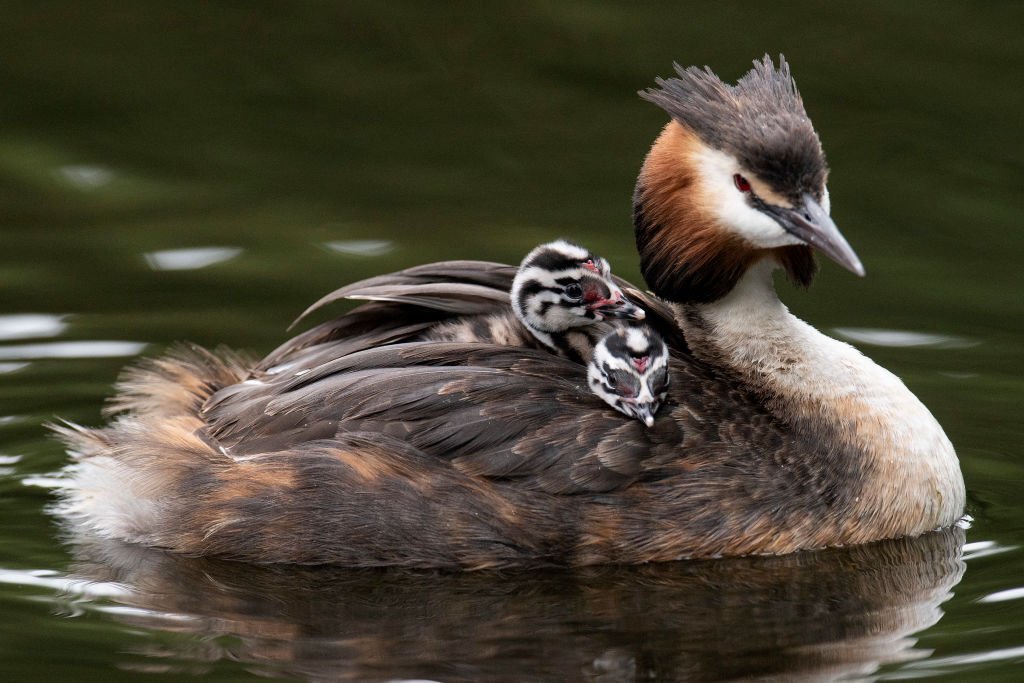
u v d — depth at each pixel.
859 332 16.84
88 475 13.05
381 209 19.20
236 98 21.25
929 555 12.67
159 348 16.20
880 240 18.55
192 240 18.56
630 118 20.69
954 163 19.70
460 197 19.44
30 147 20.22
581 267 13.52
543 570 12.45
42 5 22.19
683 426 12.72
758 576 12.29
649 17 22.09
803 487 12.75
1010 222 18.75
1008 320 16.98
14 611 11.57
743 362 13.48
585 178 19.73
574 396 12.74
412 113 20.95
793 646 11.12
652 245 13.59
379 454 12.48
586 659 10.94
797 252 13.42
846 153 19.84
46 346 16.22
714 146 13.06
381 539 12.41
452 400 12.59
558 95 21.12
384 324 14.02
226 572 12.36
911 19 21.92
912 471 13.06
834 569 12.41
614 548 12.45
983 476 14.09
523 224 18.80
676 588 12.09
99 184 19.67
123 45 21.98
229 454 12.81
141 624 11.41
